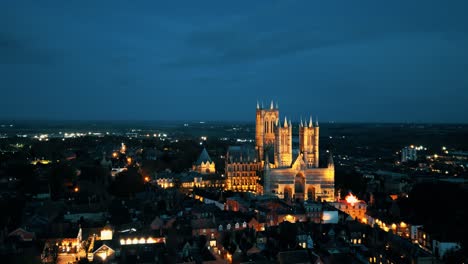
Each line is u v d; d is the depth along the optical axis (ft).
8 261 570.87
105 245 583.58
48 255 621.31
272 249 599.98
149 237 641.40
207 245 618.03
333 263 535.60
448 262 596.70
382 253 598.34
